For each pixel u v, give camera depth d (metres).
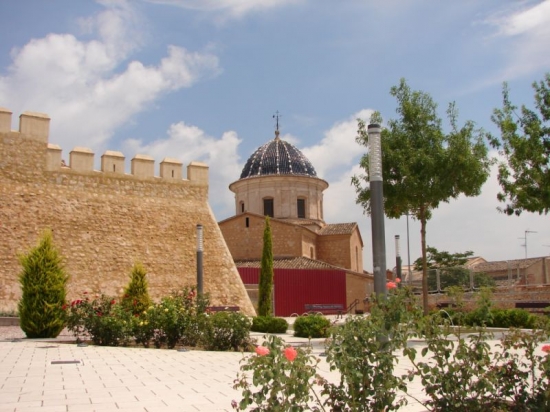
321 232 50.78
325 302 40.97
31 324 18.67
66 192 27.98
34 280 19.00
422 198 19.22
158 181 31.66
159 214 30.97
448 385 6.53
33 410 7.88
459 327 7.16
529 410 6.65
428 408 7.38
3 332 21.08
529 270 52.94
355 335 6.26
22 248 25.61
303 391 5.50
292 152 53.12
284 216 49.94
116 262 28.38
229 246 48.06
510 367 6.91
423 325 6.69
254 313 32.44
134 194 30.48
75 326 18.38
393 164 18.91
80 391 9.36
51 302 19.02
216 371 11.70
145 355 14.62
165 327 17.02
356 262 52.59
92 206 28.56
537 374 9.62
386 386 6.06
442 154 18.64
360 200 20.48
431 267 60.41
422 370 7.18
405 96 19.86
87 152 29.16
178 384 10.05
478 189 19.22
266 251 33.97
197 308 17.59
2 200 25.77
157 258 29.97
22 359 13.47
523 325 21.97
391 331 6.42
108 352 15.15
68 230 27.31
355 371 5.92
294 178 50.59
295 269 40.03
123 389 9.55
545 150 19.67
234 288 32.22
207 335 16.58
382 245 9.24
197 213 32.62
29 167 27.06
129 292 23.66
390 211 19.95
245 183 51.72
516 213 19.95
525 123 20.08
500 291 29.59
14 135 26.92
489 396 6.90
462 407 6.54
